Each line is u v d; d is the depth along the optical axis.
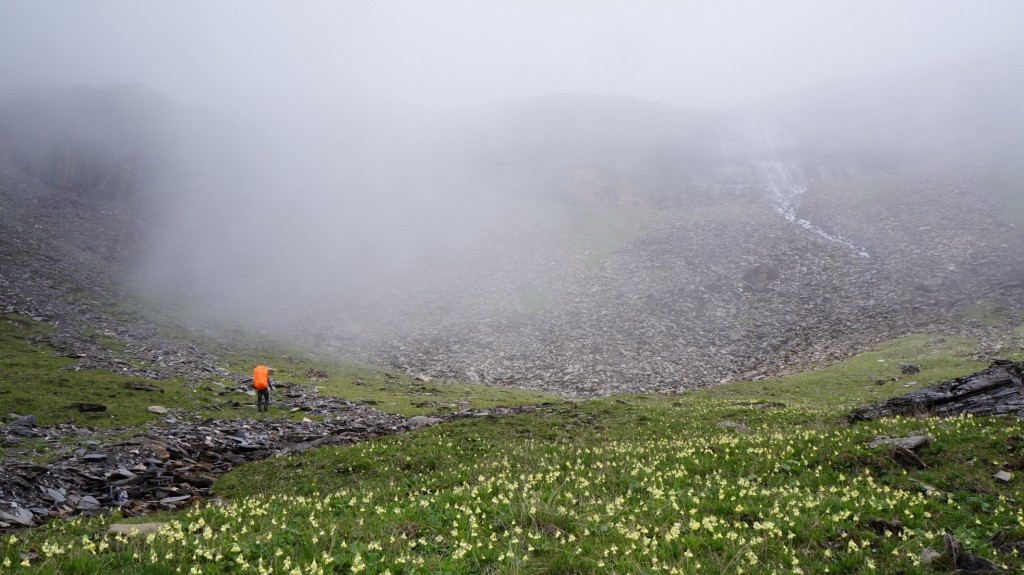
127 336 55.25
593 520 11.26
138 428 28.98
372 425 35.34
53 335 48.69
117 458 23.39
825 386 45.91
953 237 84.19
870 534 10.27
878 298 72.56
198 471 23.83
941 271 74.19
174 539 10.48
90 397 33.56
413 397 49.59
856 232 98.81
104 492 20.08
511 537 10.20
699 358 67.00
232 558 9.28
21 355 41.09
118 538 10.08
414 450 24.02
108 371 41.09
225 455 26.62
